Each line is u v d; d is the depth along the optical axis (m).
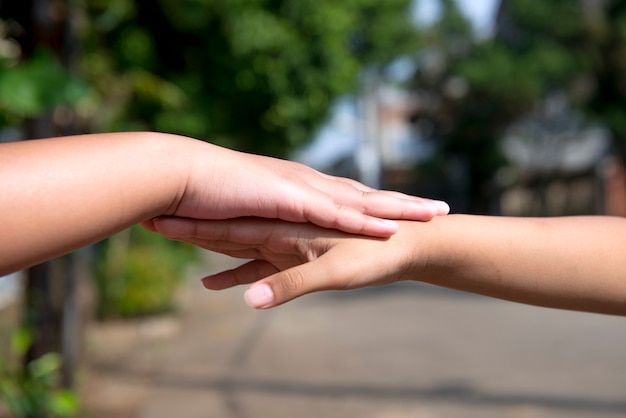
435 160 24.23
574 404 4.02
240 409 4.06
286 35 6.85
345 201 1.11
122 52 5.73
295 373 4.89
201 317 7.45
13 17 3.06
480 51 20.05
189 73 6.71
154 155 0.96
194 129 6.80
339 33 7.20
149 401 4.21
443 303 8.12
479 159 23.75
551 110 20.42
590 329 6.23
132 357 5.46
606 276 1.17
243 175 1.02
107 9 4.35
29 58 3.09
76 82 2.28
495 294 1.18
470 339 5.96
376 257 1.06
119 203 0.91
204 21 6.42
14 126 3.05
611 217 1.25
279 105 7.31
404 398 4.20
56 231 0.87
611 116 16.33
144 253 7.48
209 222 1.06
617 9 15.79
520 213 27.05
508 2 19.02
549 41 17.86
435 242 1.12
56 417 3.14
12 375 2.73
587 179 20.58
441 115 22.66
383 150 26.86
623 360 5.02
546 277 1.16
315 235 1.07
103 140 0.95
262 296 0.99
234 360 5.36
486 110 21.39
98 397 4.23
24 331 2.83
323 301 8.62
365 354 5.46
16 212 0.85
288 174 1.08
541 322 6.67
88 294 4.11
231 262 13.56
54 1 3.11
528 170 23.88
